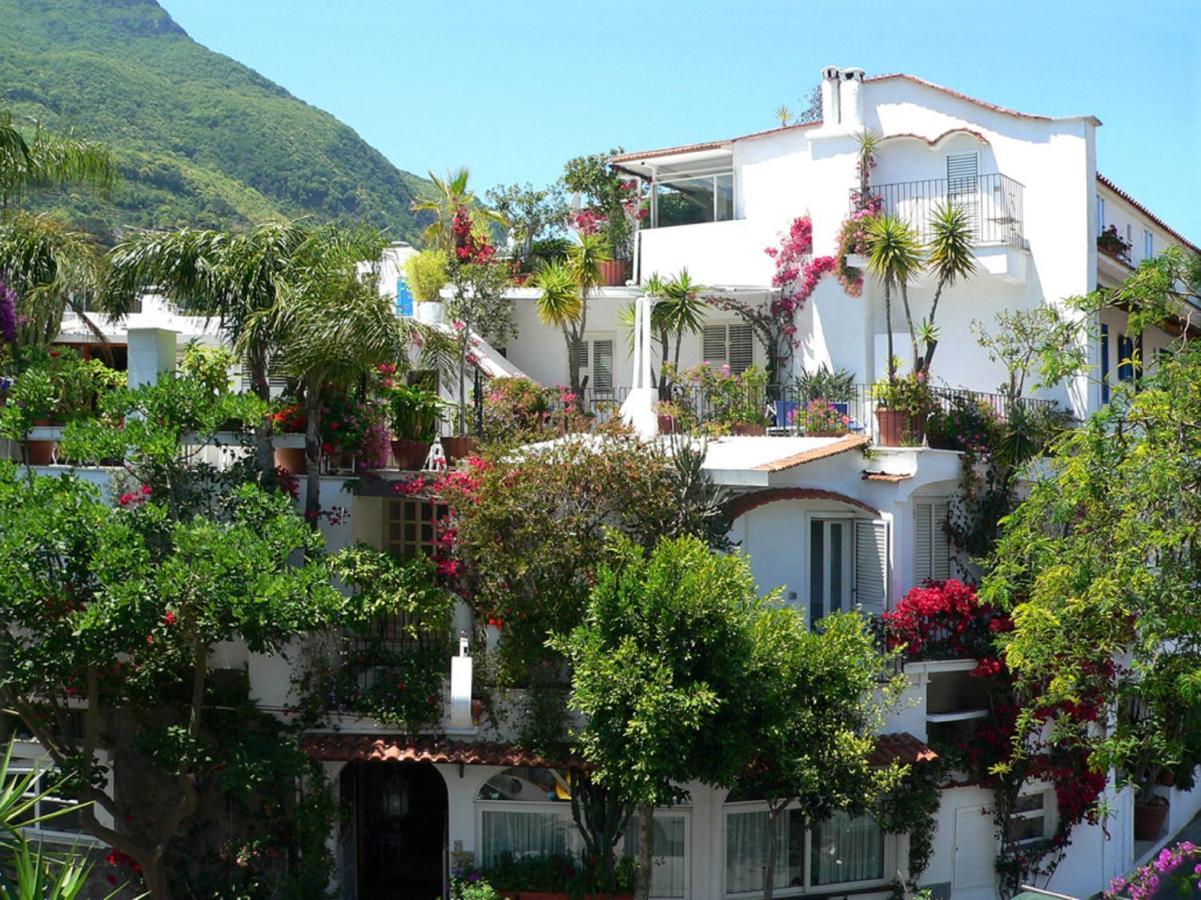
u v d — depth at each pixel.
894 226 26.80
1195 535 17.97
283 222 23.39
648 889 19.02
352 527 23.19
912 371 28.03
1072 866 23.81
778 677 17.94
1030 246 28.86
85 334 32.31
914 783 21.75
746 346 32.22
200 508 21.53
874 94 30.98
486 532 20.09
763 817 21.52
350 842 22.75
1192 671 17.75
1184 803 29.03
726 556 18.00
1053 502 19.41
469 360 29.70
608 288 32.28
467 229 36.25
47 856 13.31
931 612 22.20
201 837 21.61
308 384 22.39
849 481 23.45
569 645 18.27
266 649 19.92
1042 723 20.86
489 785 21.31
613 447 20.47
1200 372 18.69
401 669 21.61
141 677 20.66
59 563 19.34
